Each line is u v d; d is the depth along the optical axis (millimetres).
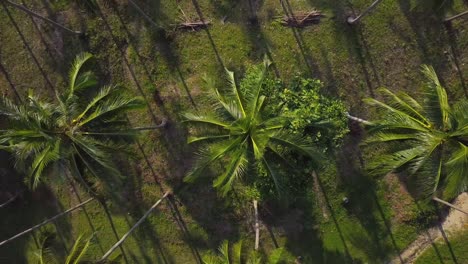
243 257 21016
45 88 22453
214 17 21594
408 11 20891
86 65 20609
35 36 22344
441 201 20219
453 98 21000
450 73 20938
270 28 21391
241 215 21844
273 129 14961
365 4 21000
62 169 17531
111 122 16500
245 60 21500
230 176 15422
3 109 16453
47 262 19406
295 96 18078
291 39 21328
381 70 21094
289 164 16469
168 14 21703
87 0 18750
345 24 21109
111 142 16688
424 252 21344
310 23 21250
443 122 15344
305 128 17312
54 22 20953
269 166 15828
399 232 21375
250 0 21344
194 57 21734
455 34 20828
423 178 15703
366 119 21203
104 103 16141
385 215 21391
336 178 21438
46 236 20703
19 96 22609
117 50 21969
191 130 21797
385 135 15836
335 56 21203
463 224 21109
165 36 21688
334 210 21516
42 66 22391
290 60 21359
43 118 15641
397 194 21297
